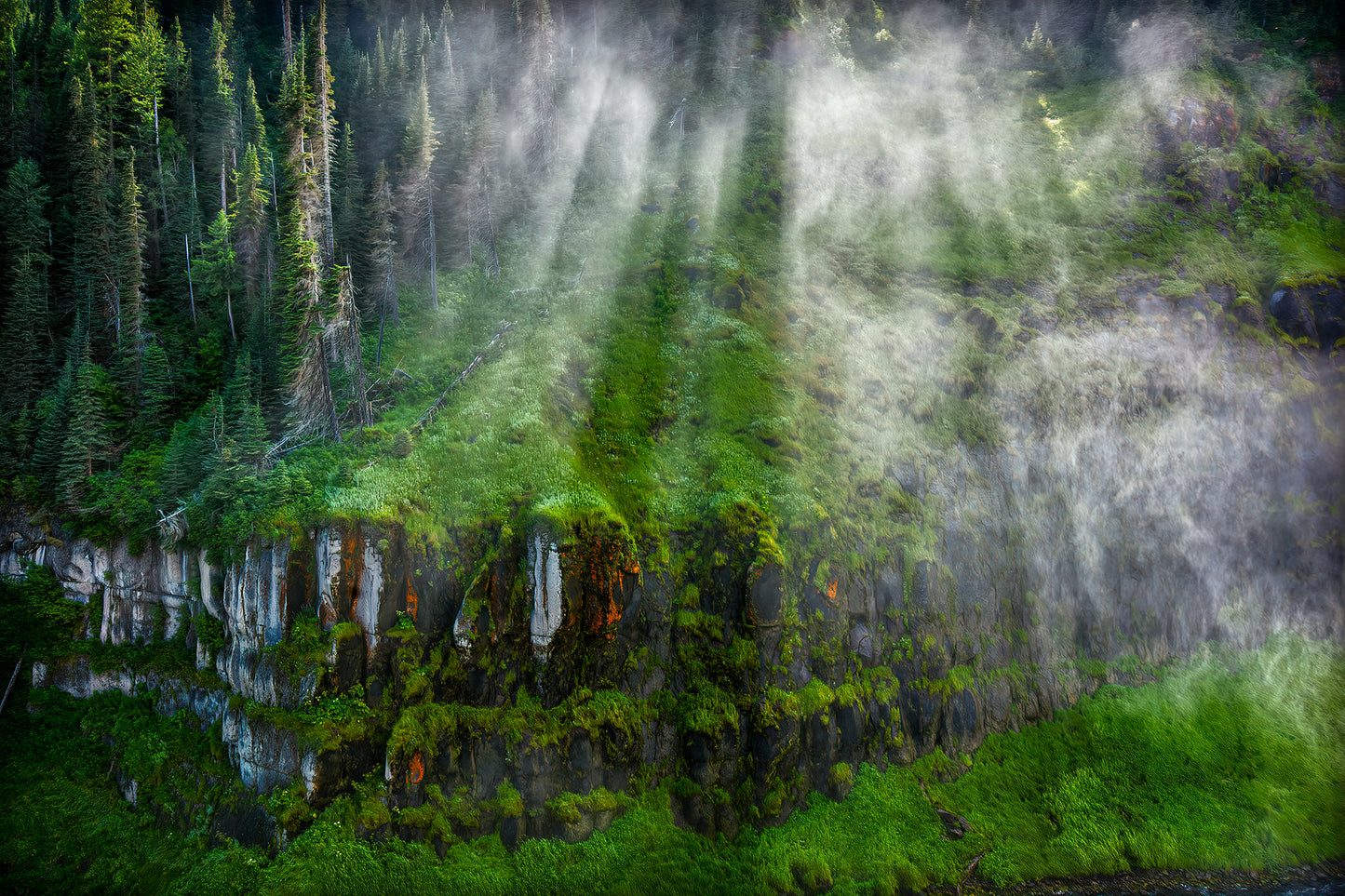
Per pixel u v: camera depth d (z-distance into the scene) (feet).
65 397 161.79
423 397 166.61
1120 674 175.01
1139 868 140.97
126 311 177.27
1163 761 159.33
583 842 122.21
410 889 111.75
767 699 134.92
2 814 127.54
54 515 156.56
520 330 183.11
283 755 117.39
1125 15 317.83
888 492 164.66
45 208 197.26
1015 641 167.73
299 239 150.61
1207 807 152.15
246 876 111.96
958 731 152.46
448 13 292.61
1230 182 251.19
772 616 139.33
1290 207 249.34
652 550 143.23
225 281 188.85
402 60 247.91
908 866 130.31
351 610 125.90
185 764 128.98
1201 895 136.36
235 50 256.93
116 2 220.84
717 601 142.31
